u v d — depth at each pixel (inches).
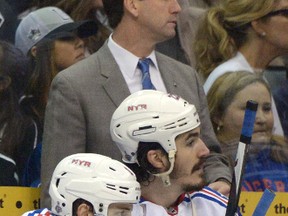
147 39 483.5
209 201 414.0
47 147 463.2
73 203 364.8
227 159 491.8
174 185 400.2
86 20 567.8
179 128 393.4
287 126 595.2
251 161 579.5
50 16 565.9
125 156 399.5
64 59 563.5
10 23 564.4
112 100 468.4
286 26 596.4
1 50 559.8
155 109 394.0
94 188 362.3
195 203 413.4
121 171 367.6
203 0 605.9
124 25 484.4
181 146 395.5
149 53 486.3
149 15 479.2
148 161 394.6
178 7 485.4
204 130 491.8
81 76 469.4
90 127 462.3
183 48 597.9
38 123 554.3
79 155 371.9
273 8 595.5
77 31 565.3
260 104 585.9
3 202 489.1
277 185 579.8
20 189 492.7
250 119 371.2
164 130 391.9
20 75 558.9
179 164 396.2
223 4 601.6
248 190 574.9
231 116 576.1
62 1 570.6
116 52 483.5
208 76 592.4
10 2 565.0
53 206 368.8
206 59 596.1
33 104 557.9
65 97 463.8
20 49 563.2
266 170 579.8
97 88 469.1
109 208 364.2
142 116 393.7
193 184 398.9
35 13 567.2
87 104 463.8
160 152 394.3
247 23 596.4
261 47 594.2
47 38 563.2
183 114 394.6
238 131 575.2
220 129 578.6
